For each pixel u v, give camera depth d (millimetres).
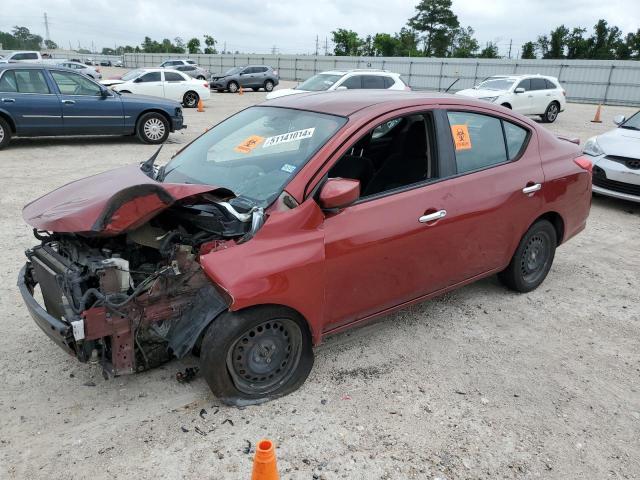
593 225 7184
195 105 21500
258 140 3674
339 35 69562
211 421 2994
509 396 3348
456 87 39594
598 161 7902
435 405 3223
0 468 2617
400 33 76188
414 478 2660
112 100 11852
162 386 3295
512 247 4375
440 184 3713
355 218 3264
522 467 2766
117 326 2795
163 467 2658
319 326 3215
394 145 3928
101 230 2648
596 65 33625
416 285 3711
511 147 4305
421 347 3877
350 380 3438
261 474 2090
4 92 10758
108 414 3031
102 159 10430
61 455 2715
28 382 3295
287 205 3045
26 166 9500
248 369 3064
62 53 79062
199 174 3641
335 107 3654
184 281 2939
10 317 4051
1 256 5184
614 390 3467
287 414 3080
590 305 4680
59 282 2936
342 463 2734
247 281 2793
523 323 4301
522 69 36531
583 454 2879
